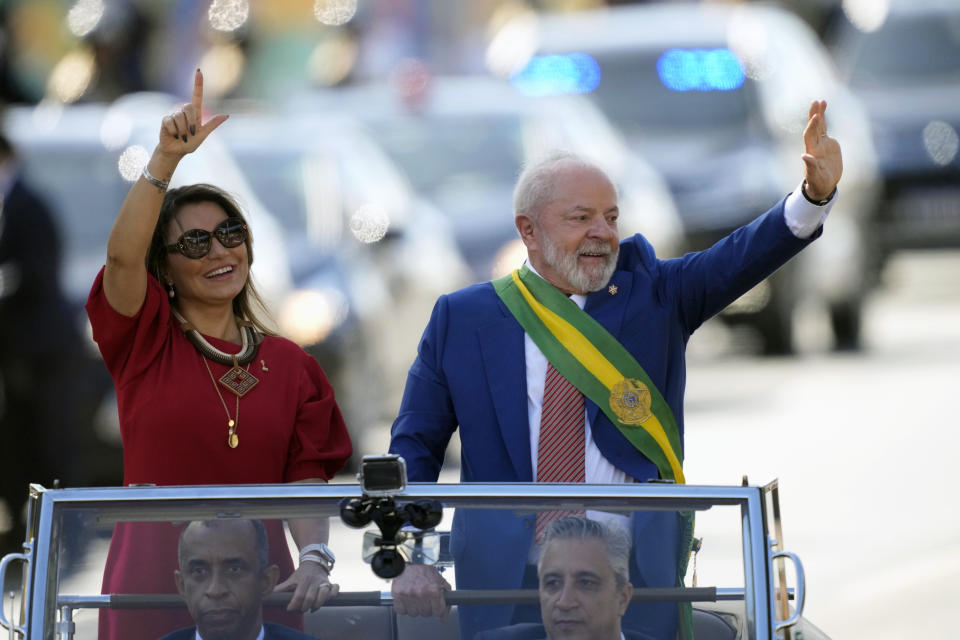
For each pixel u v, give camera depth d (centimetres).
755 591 1262
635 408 1520
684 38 4922
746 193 4434
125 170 3403
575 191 1547
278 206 3422
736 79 4825
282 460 1526
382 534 1261
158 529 1259
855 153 4847
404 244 3575
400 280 3503
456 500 1274
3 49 3844
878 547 2741
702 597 1272
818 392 4094
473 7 7450
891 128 5416
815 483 3180
